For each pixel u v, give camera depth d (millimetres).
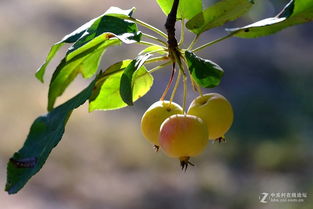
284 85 12523
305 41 14797
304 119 10945
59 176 8664
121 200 8414
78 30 1744
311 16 1846
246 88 12352
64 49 13148
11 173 1688
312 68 13219
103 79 1829
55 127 1698
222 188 8656
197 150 1682
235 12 1691
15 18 14164
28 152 1704
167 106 1800
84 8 15383
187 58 1666
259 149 9766
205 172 9094
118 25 1701
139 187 8750
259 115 10938
